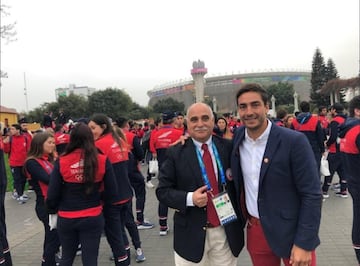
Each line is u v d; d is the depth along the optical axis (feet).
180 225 9.67
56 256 16.94
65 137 29.84
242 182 9.54
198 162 9.59
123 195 15.15
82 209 11.98
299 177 8.61
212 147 9.82
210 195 9.55
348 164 14.53
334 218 22.44
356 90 161.89
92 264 12.04
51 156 15.05
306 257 8.28
